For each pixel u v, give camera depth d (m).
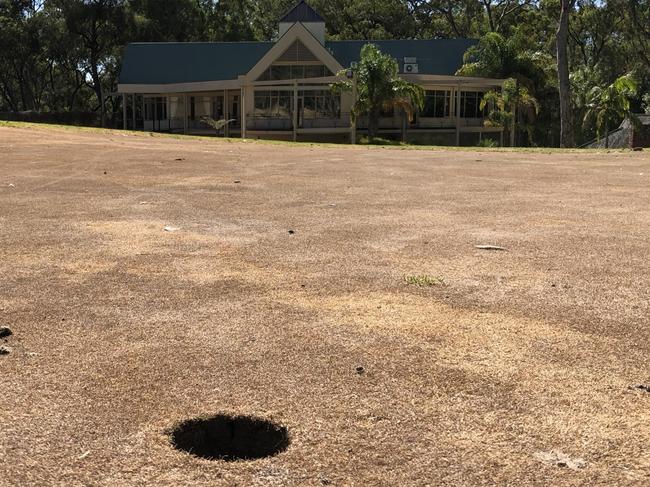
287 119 44.78
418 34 65.81
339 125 44.59
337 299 4.93
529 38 57.06
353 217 8.51
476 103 47.22
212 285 5.26
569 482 2.62
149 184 11.80
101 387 3.42
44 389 3.39
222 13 63.19
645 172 15.65
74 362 3.74
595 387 3.46
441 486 2.58
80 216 8.32
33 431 2.98
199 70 50.03
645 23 56.28
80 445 2.87
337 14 62.75
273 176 13.66
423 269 5.81
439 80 43.03
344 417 3.12
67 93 69.75
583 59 63.50
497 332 4.25
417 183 12.75
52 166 14.68
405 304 4.81
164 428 3.01
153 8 58.56
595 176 14.56
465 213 8.95
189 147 22.69
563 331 4.27
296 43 43.38
